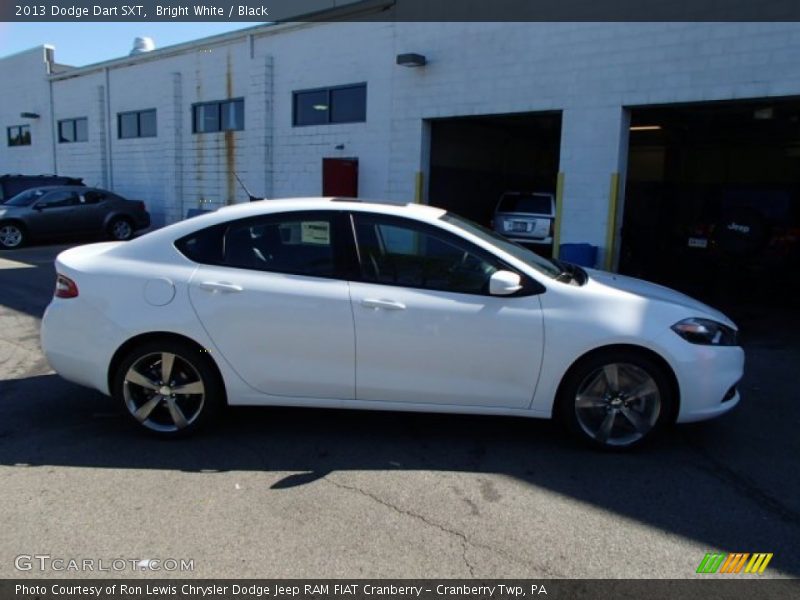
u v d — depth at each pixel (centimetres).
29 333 730
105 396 516
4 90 2531
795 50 845
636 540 313
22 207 1599
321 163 1474
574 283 423
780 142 1891
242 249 421
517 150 1772
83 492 353
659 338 396
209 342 411
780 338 789
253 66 1583
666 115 1323
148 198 1988
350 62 1374
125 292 414
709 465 400
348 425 458
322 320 405
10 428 446
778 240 1262
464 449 418
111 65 2011
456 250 411
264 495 352
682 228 1365
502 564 291
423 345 403
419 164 1274
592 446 414
